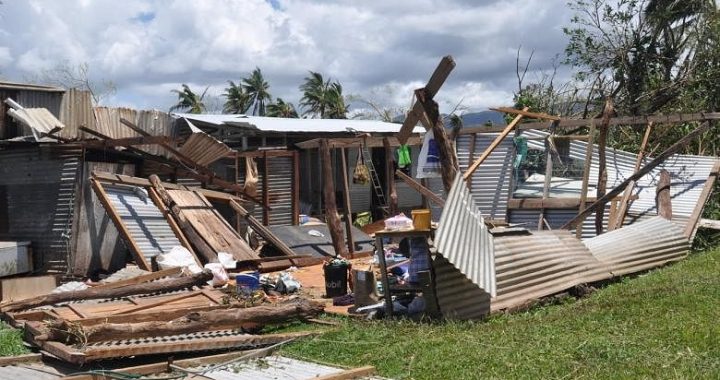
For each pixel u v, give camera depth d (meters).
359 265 14.26
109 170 14.99
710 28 22.61
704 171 16.00
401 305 9.92
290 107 63.06
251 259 14.87
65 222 14.40
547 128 16.70
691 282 10.10
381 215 23.67
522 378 6.34
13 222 15.08
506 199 16.80
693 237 14.29
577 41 24.42
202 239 14.52
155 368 7.33
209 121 20.33
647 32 24.16
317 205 22.94
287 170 20.06
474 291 9.41
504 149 17.11
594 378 6.22
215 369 7.29
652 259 12.66
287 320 9.71
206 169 16.88
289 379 6.79
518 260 10.09
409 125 11.80
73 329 7.78
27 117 14.56
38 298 10.00
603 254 12.01
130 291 10.38
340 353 7.93
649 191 15.88
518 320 8.91
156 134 17.53
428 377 6.66
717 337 7.15
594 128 15.98
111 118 16.64
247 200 17.86
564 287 10.52
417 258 9.48
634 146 19.95
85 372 7.15
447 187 11.04
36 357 7.97
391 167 18.56
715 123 19.09
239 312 9.12
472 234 9.56
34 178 14.88
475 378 6.45
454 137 17.55
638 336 7.40
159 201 14.98
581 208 15.57
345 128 23.17
